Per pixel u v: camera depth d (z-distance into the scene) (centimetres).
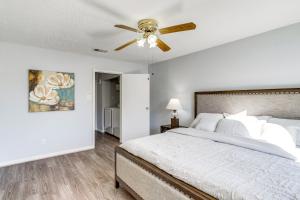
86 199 203
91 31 252
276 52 250
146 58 426
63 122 361
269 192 107
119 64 449
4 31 251
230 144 214
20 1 173
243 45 287
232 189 112
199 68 362
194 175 135
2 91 296
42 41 296
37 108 328
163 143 218
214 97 326
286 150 181
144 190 179
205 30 252
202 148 198
